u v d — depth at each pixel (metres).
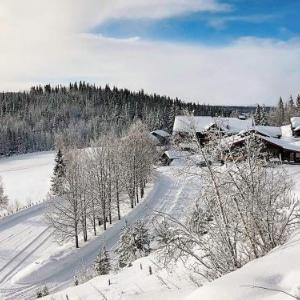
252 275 6.67
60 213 43.81
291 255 7.14
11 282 33.72
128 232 28.30
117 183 52.16
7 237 45.66
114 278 18.78
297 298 5.45
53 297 18.41
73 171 44.19
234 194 10.26
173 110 148.38
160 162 76.25
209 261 11.59
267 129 81.25
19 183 94.69
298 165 53.62
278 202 10.98
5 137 161.38
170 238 10.90
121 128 164.12
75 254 39.28
